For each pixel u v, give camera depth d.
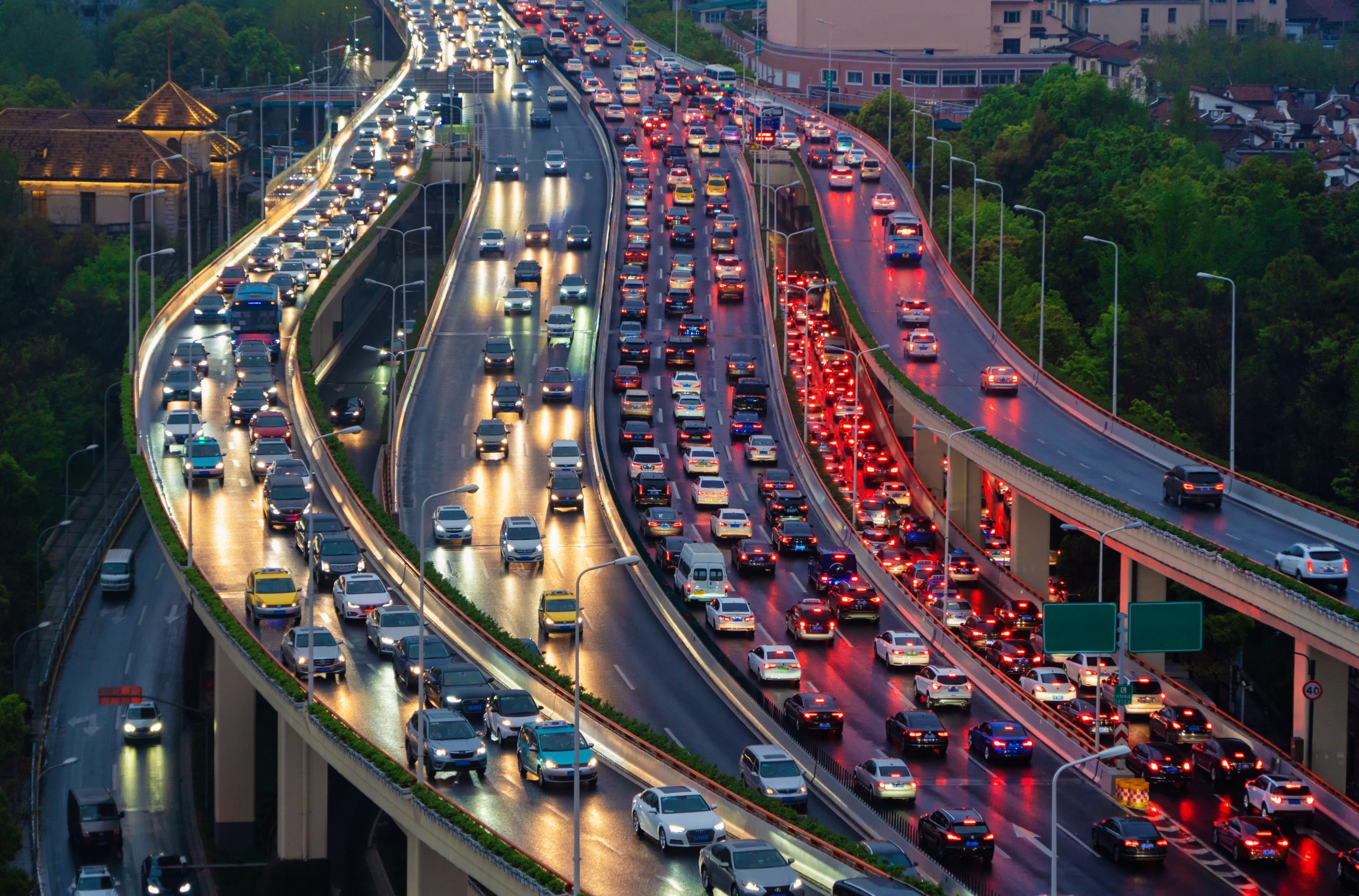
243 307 184.75
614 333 198.12
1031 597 146.38
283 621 116.69
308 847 112.75
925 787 99.38
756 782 92.25
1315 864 94.31
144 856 124.62
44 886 118.88
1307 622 105.56
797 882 73.19
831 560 132.62
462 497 149.88
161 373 176.88
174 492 144.62
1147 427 161.62
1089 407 163.88
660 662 117.12
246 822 125.75
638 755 92.62
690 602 127.69
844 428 191.25
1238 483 136.88
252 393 163.25
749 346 196.75
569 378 175.38
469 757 88.88
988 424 161.25
